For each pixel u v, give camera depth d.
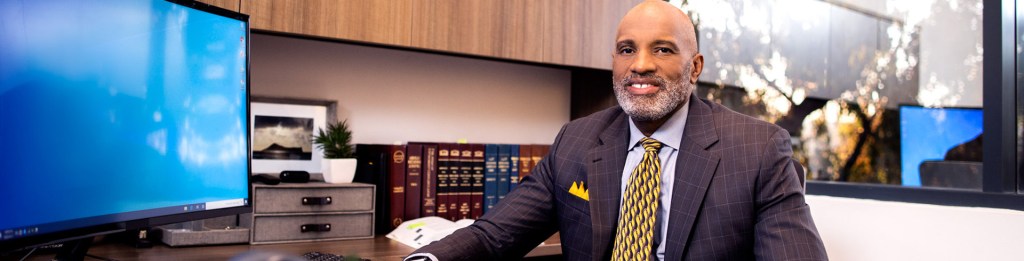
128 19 1.16
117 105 1.13
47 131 1.01
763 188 1.31
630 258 1.34
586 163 1.48
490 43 2.11
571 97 2.71
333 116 2.16
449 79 2.42
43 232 1.00
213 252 1.66
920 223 1.85
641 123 1.45
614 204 1.43
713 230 1.31
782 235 1.24
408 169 2.09
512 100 2.55
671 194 1.40
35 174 0.99
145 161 1.18
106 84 1.11
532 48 2.19
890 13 4.12
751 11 3.40
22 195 0.97
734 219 1.30
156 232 1.79
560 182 1.51
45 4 1.01
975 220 1.75
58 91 1.03
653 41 1.40
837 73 3.94
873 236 1.94
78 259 1.23
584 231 1.45
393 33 1.94
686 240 1.31
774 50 3.58
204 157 1.32
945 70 3.96
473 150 2.22
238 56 1.42
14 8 0.96
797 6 3.71
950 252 1.79
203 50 1.33
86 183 1.07
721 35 3.23
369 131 2.26
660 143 1.44
